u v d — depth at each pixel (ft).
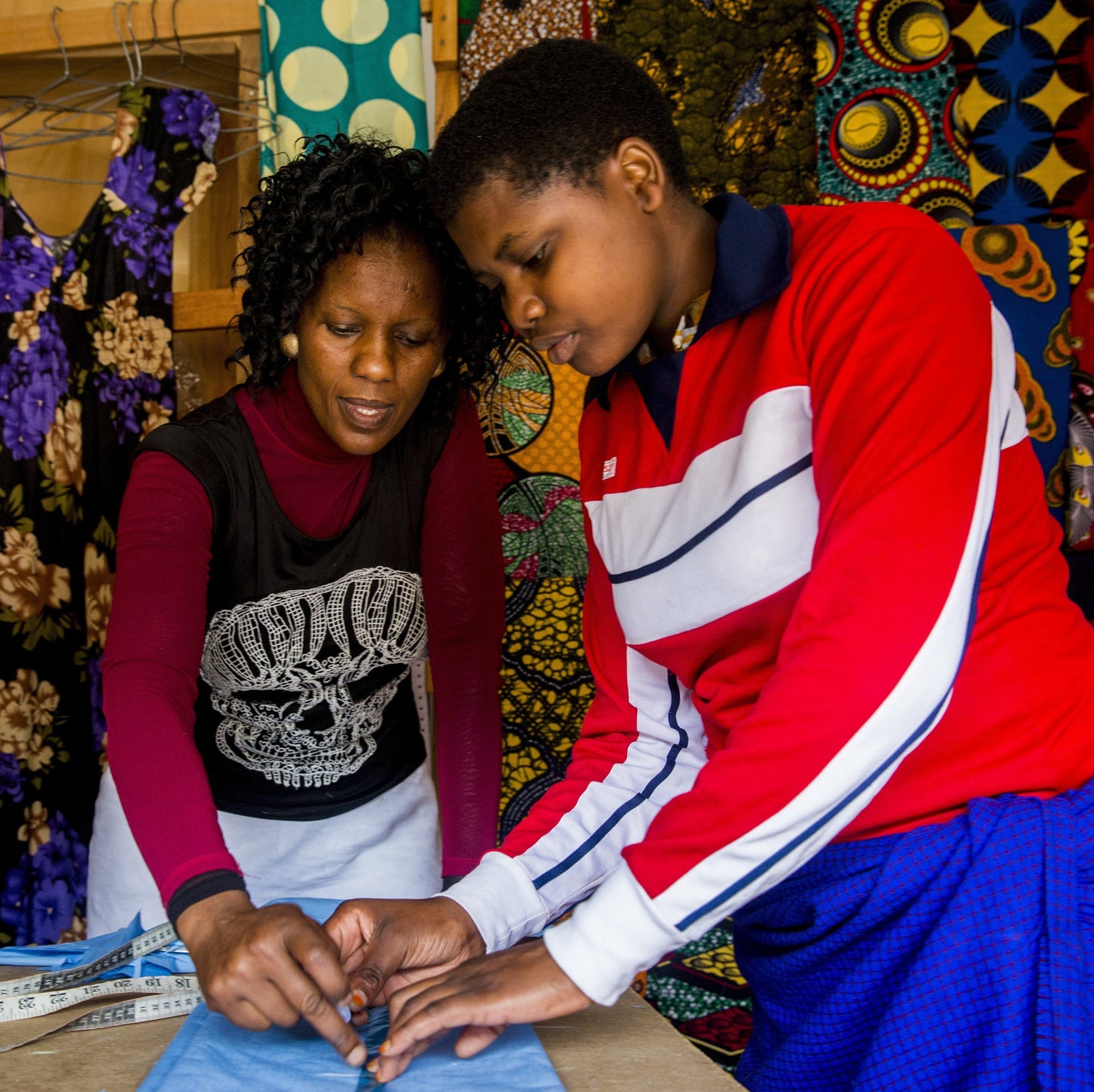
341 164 3.35
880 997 2.39
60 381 6.25
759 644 2.72
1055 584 2.60
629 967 2.19
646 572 2.96
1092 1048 2.10
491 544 4.18
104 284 6.30
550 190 2.59
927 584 2.04
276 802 4.09
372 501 3.92
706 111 6.25
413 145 6.26
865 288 2.39
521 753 6.47
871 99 6.40
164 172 6.31
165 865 2.66
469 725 3.93
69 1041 2.51
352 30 6.24
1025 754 2.39
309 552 3.82
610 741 3.23
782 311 2.60
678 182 2.86
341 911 2.71
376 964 2.63
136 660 3.10
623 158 2.64
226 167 6.93
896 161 6.40
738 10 6.26
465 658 4.01
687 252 2.88
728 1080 2.24
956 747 2.41
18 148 6.46
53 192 7.34
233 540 3.66
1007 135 6.44
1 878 6.11
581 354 2.84
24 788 6.20
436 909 2.73
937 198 6.40
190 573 3.35
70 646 6.32
